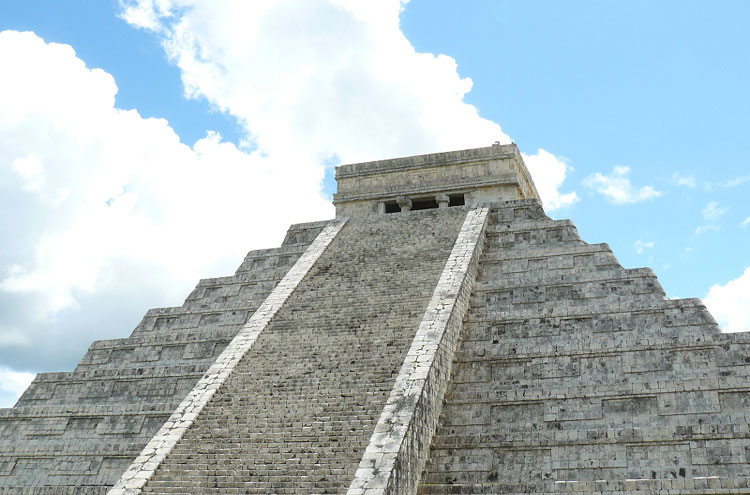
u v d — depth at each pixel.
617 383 20.33
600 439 18.38
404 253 28.22
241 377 21.80
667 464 17.62
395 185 34.88
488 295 25.41
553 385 20.91
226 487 17.09
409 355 20.69
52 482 23.58
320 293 26.33
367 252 29.12
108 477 23.05
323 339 22.94
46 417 25.55
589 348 21.20
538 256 26.83
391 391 19.09
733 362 19.70
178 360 27.42
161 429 19.62
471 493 17.33
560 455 18.42
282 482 16.78
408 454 17.38
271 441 18.52
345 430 18.30
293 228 34.28
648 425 18.91
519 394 20.28
